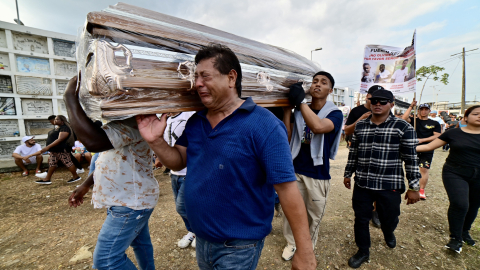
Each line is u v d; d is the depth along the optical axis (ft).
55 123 16.11
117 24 3.00
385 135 6.94
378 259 7.59
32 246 8.29
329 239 8.71
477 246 8.25
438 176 17.89
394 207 6.98
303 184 7.22
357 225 7.36
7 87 18.43
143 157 4.70
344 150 31.68
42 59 19.69
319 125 6.07
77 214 10.98
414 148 6.72
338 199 12.69
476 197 8.05
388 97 6.78
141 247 5.56
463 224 8.15
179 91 3.64
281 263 7.39
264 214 3.60
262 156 3.21
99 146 3.73
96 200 4.58
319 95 6.68
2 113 18.33
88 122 3.62
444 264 7.33
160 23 3.51
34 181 16.56
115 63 2.93
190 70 3.75
